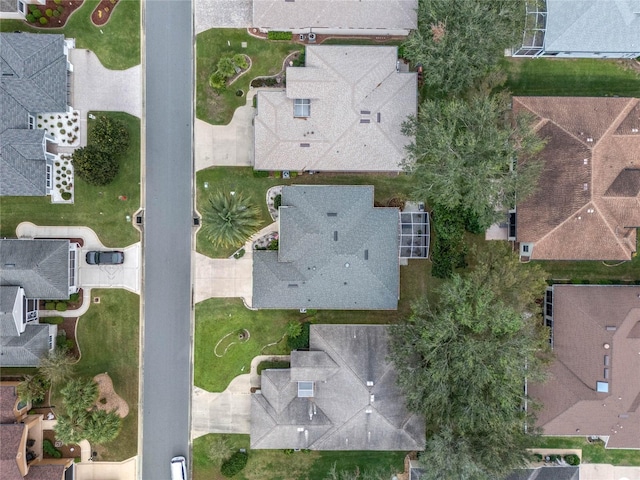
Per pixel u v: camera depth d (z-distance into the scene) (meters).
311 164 39.84
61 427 36.50
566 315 40.06
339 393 39.44
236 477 41.81
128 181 41.22
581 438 42.34
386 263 39.56
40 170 39.00
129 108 41.16
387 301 39.81
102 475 41.66
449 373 34.69
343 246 39.00
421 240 40.56
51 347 40.19
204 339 41.75
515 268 36.09
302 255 39.25
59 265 38.88
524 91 41.91
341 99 39.19
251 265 41.81
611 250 38.91
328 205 39.25
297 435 39.59
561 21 38.59
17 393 38.91
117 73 41.00
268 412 39.53
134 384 41.62
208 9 41.00
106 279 41.47
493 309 33.44
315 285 39.38
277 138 39.28
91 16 40.69
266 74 41.38
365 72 39.16
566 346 39.91
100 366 41.44
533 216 39.12
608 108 38.97
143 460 41.75
